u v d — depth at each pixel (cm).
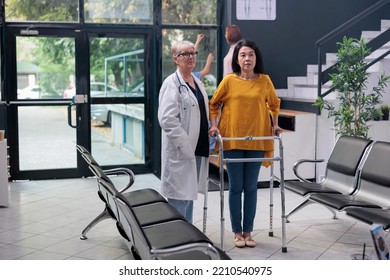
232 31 687
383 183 466
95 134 798
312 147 733
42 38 763
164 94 459
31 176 778
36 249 475
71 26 768
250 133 468
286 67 838
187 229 369
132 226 338
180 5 812
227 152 477
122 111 806
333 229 531
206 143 474
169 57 815
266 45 826
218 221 563
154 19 801
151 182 764
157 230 371
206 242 346
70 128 789
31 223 555
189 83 467
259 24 819
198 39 747
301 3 835
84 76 782
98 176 383
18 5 749
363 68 671
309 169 735
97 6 779
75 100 776
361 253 459
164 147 470
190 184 463
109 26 784
